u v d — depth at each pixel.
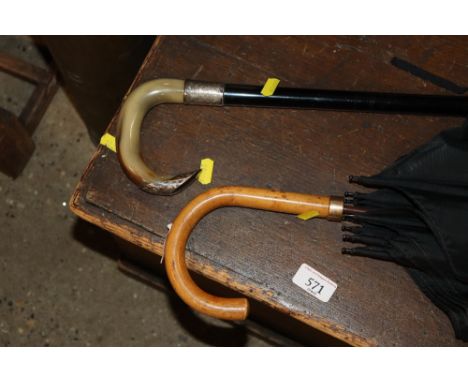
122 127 0.94
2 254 1.48
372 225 0.92
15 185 1.52
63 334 1.45
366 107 0.97
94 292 1.47
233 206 0.94
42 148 1.54
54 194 1.52
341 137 0.99
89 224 1.49
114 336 1.45
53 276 1.47
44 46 1.57
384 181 0.91
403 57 1.04
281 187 0.97
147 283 1.45
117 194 0.95
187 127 0.99
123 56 1.15
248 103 0.97
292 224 0.95
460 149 0.92
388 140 0.99
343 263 0.94
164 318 1.46
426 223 0.88
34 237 1.49
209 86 0.97
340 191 0.97
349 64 1.04
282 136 0.99
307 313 0.92
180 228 0.88
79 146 1.55
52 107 1.57
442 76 1.03
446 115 0.98
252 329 1.33
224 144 0.98
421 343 0.92
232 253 0.94
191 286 0.86
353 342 0.92
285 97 0.97
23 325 1.45
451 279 0.89
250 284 0.93
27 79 1.55
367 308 0.92
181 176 0.92
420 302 0.93
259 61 1.04
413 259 0.89
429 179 0.91
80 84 1.24
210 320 1.45
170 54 1.03
